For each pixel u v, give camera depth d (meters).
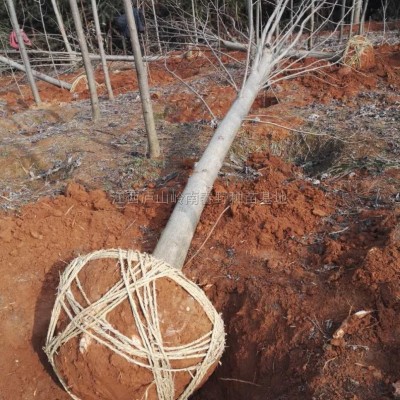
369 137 4.12
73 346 2.14
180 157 4.16
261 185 3.65
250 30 4.70
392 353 2.17
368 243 2.85
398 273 2.47
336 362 2.21
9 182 4.18
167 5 8.86
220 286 2.89
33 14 10.50
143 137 4.65
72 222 3.38
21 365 2.62
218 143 3.62
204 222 3.39
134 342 2.08
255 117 4.70
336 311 2.46
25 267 3.06
